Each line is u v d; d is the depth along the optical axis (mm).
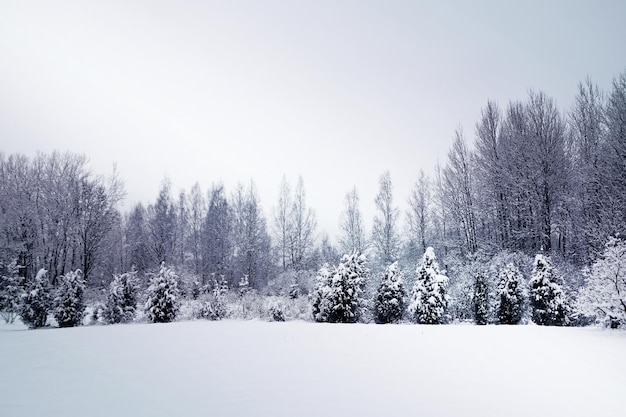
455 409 4867
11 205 34062
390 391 5559
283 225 46031
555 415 4727
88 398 5145
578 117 29891
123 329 11727
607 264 12703
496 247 29188
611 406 5059
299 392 5469
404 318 23219
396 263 23141
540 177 27094
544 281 19047
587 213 26125
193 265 44750
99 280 39812
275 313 23359
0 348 8617
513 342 9398
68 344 9102
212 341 9531
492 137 32750
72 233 34594
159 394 5336
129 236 50531
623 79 26547
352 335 10484
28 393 5352
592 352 8258
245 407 4832
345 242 39156
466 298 23812
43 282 20703
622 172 24047
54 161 36188
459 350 8484
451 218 34594
